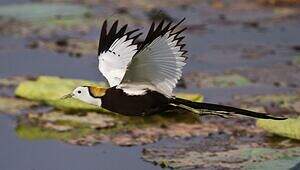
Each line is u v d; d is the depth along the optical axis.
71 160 14.60
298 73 19.75
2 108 17.17
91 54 21.94
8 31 24.34
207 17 26.02
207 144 14.95
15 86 18.72
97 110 16.75
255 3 27.97
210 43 22.83
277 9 27.03
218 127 15.88
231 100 17.48
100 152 14.87
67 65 20.89
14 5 27.53
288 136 15.04
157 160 14.18
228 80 19.09
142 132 15.70
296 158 14.00
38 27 24.80
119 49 10.62
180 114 16.45
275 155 14.20
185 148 14.76
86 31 24.31
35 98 17.38
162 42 10.16
